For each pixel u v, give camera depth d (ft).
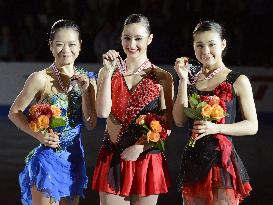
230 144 40.24
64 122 40.63
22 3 132.77
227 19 120.37
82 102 41.78
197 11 120.88
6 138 97.14
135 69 42.11
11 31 132.57
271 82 114.32
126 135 41.57
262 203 62.39
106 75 40.60
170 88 42.19
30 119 40.47
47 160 41.16
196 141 40.40
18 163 79.36
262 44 119.55
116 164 41.55
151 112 41.70
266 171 76.38
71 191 41.73
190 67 41.81
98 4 124.16
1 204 60.75
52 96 41.65
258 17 121.19
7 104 121.19
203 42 40.40
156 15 120.88
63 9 125.39
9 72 121.19
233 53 118.42
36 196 41.27
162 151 42.01
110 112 42.04
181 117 40.65
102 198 41.81
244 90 40.29
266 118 114.62
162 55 118.21
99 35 120.47
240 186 40.14
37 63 120.57
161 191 41.70
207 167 39.86
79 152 42.39
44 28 125.08
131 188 41.39
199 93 40.65
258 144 94.22
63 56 41.55
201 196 40.14
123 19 124.16
